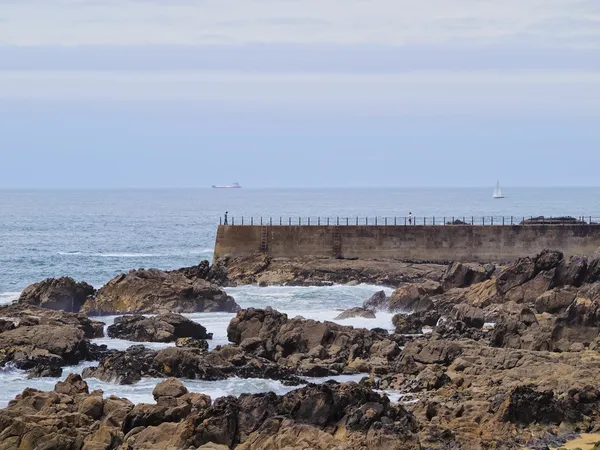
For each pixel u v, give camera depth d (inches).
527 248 5802.2
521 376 3107.8
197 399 2714.1
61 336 3624.5
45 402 2672.2
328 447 2358.5
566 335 3575.3
